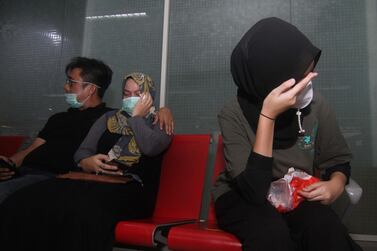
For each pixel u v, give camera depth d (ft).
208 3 7.29
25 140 7.27
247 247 3.08
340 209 3.96
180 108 7.11
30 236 4.18
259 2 7.00
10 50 8.38
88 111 6.57
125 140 5.43
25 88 8.15
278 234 3.01
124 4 7.82
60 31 8.13
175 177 5.61
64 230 4.07
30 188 4.61
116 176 5.07
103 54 7.79
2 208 4.38
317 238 2.99
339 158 4.07
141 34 7.60
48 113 7.93
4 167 5.67
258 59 3.71
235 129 4.02
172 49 7.35
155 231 3.97
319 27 6.64
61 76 7.95
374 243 5.87
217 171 5.40
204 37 7.20
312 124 4.04
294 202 3.51
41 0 8.37
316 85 6.51
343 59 6.46
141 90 5.64
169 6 7.50
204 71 7.09
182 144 5.78
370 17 6.45
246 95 4.10
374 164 6.12
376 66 6.31
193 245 3.51
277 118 3.86
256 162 3.35
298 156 3.92
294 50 3.62
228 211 3.65
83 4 8.09
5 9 8.57
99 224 4.05
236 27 7.06
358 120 6.27
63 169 6.02
